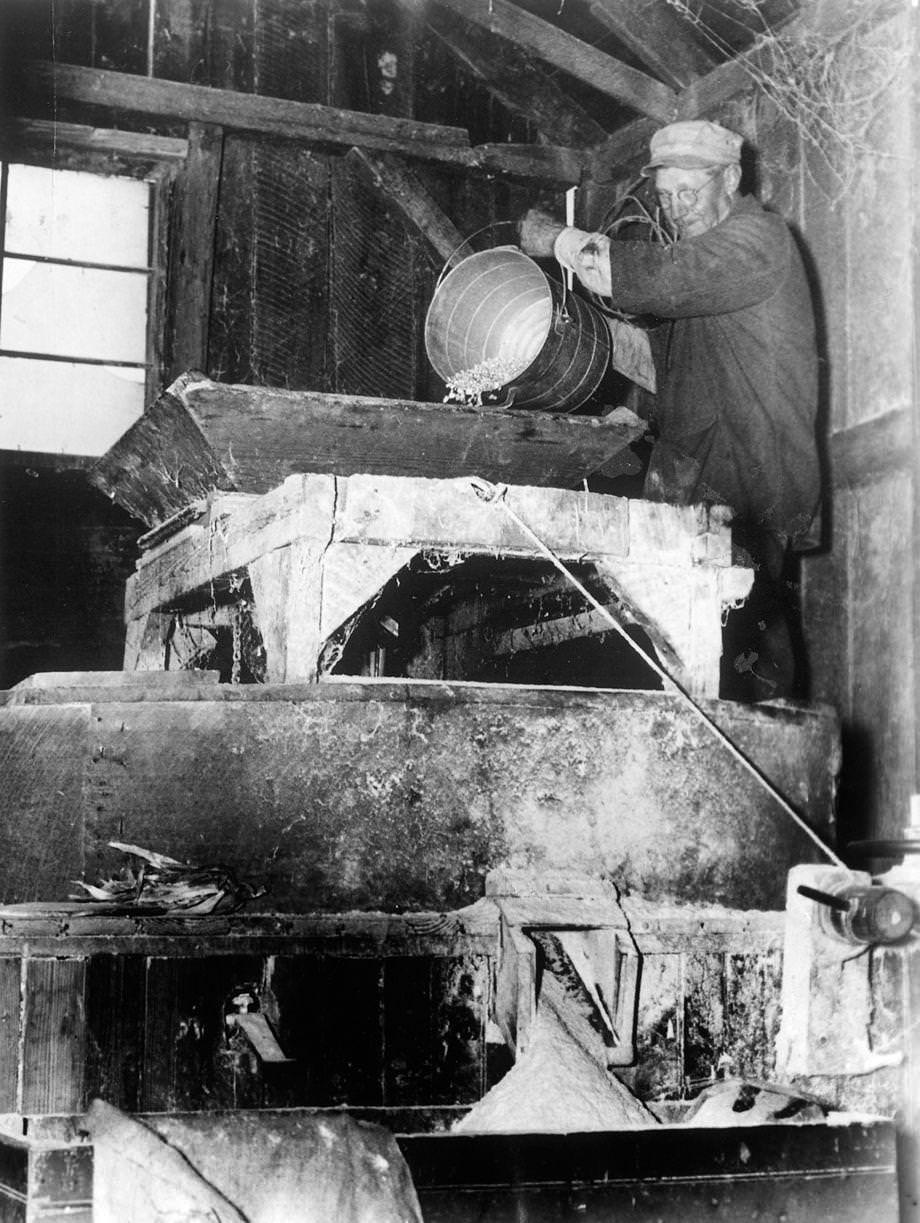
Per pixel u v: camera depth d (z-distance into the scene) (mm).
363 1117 2299
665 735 2777
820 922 2381
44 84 5219
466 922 2465
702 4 5375
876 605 4820
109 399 5344
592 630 3918
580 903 2539
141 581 4125
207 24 5590
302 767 2523
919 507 2969
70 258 5348
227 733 2518
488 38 5949
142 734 2516
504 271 3725
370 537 2738
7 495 5133
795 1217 2156
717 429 3797
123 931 2248
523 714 2658
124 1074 2215
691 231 3877
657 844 2738
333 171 5723
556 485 3518
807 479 3738
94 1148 1849
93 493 5223
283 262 5598
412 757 2574
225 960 2297
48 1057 2184
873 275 4875
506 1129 2137
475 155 5918
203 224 5434
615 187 6086
